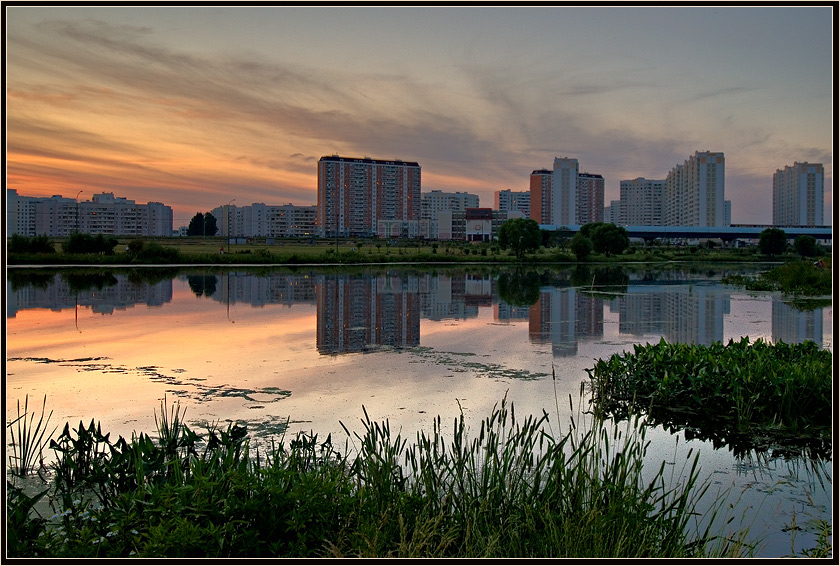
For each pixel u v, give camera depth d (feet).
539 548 12.36
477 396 26.84
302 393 27.35
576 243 182.80
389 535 12.45
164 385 29.01
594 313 58.65
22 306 63.41
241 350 38.50
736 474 18.60
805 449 20.72
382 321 52.60
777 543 14.30
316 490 12.70
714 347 30.99
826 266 93.09
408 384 29.12
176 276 108.88
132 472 15.30
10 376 31.09
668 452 20.34
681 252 229.66
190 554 11.23
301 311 59.77
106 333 45.73
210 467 13.84
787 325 51.85
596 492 13.53
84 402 26.07
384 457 17.47
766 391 24.04
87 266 136.56
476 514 13.19
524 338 43.52
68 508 13.61
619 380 27.66
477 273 125.70
